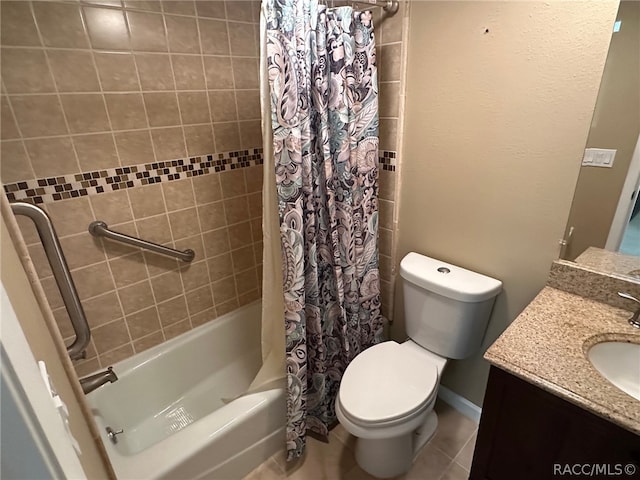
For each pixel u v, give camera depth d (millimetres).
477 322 1444
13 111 1226
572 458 906
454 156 1429
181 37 1531
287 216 1256
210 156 1761
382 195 1739
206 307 1949
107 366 1658
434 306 1497
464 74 1304
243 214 1975
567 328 1040
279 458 1579
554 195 1200
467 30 1250
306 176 1291
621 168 1049
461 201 1465
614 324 1049
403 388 1354
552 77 1105
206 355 1943
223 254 1944
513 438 1010
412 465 1511
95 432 738
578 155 1114
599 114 1044
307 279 1413
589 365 910
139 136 1515
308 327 1491
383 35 1486
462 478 1454
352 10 1304
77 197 1413
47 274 1401
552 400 890
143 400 1722
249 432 1456
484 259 1464
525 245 1325
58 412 419
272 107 1140
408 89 1491
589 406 802
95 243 1498
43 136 1295
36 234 1347
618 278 1112
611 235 1117
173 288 1793
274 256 1389
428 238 1639
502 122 1255
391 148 1620
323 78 1280
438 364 1530
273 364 1555
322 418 1620
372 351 1558
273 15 1070
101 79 1370
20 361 343
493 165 1325
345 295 1604
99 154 1429
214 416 1413
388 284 1879
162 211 1662
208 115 1701
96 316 1576
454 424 1708
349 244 1525
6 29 1166
